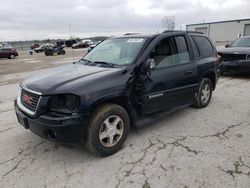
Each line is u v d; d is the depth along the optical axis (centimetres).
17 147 382
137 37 436
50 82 332
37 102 317
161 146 378
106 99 334
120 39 460
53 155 357
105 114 335
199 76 503
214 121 477
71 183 294
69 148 377
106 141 351
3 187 288
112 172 313
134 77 373
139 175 305
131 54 395
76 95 310
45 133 316
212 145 378
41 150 372
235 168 316
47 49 3206
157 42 413
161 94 413
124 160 341
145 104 391
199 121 478
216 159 337
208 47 561
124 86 357
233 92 703
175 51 449
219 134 418
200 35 546
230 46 1005
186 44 482
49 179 302
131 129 442
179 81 445
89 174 310
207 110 542
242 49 890
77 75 353
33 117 320
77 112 311
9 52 2748
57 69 409
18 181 298
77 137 317
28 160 345
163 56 423
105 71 363
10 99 681
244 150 361
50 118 304
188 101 490
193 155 349
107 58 425
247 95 668
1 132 438
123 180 297
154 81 396
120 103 369
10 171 319
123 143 370
